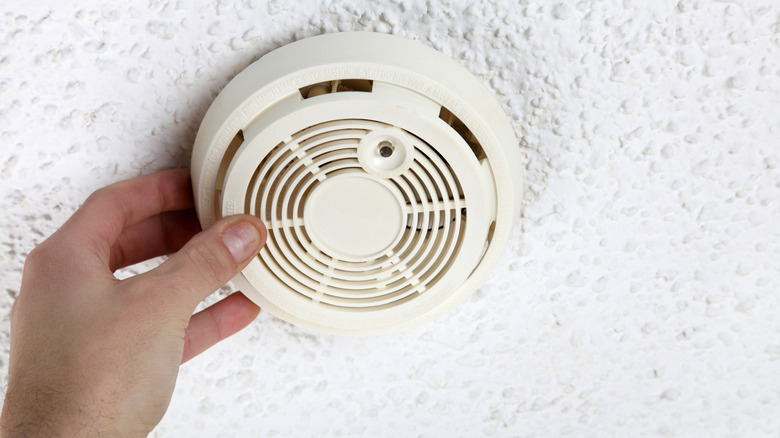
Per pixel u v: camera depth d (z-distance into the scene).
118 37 0.55
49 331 0.50
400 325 0.63
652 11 0.55
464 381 0.78
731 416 0.81
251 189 0.54
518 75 0.59
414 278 0.58
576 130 0.62
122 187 0.59
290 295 0.58
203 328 0.64
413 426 0.82
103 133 0.60
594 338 0.75
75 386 0.49
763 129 0.61
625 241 0.68
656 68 0.58
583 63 0.58
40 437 0.48
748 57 0.57
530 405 0.81
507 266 0.70
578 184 0.65
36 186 0.62
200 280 0.52
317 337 0.73
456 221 0.55
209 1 0.54
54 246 0.53
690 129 0.61
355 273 0.57
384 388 0.78
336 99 0.48
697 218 0.67
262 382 0.77
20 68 0.55
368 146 0.50
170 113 0.60
